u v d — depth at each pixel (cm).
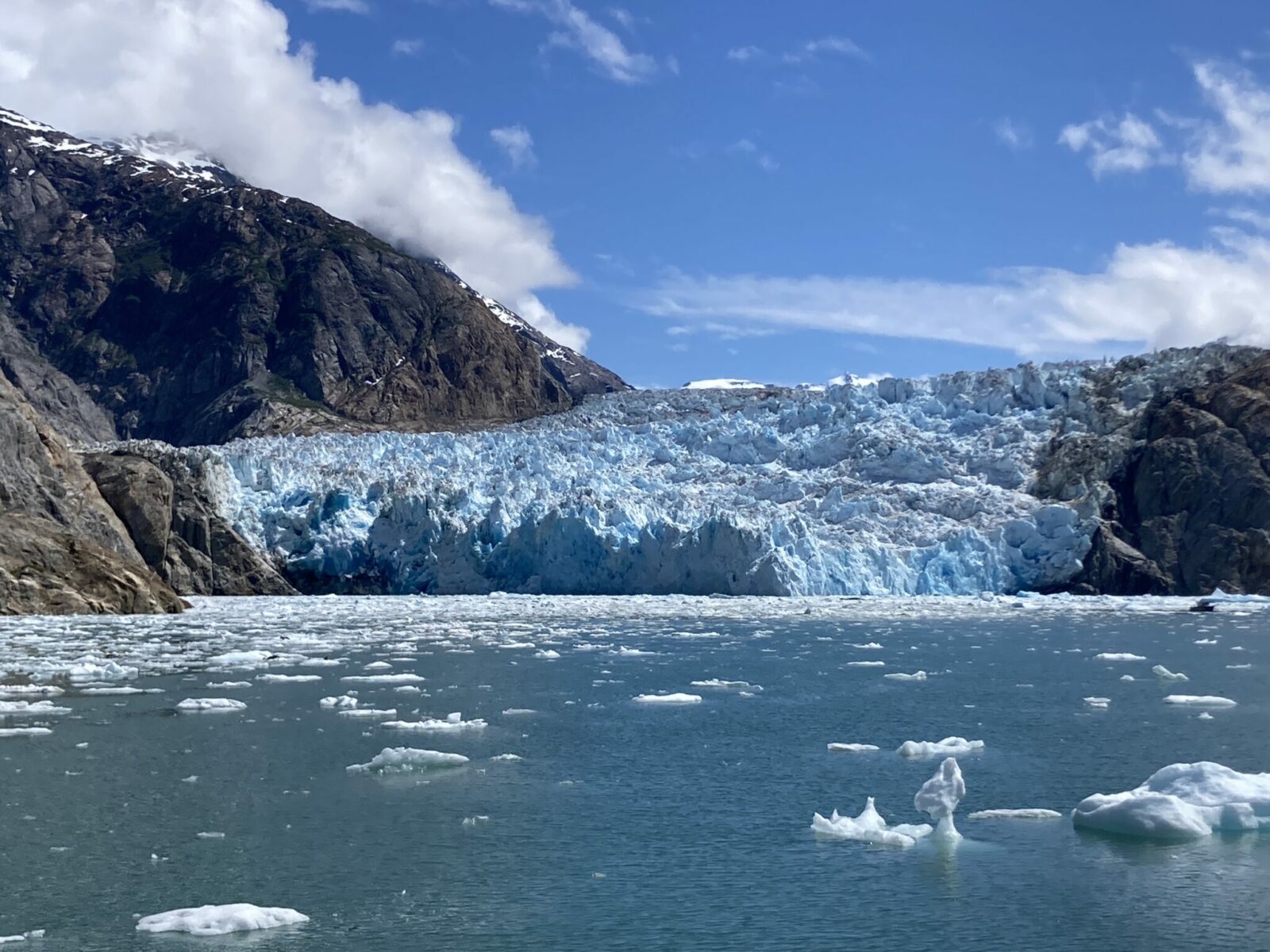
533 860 1825
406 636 5041
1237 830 1959
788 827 2000
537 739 2719
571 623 5719
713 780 2320
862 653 4466
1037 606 6838
